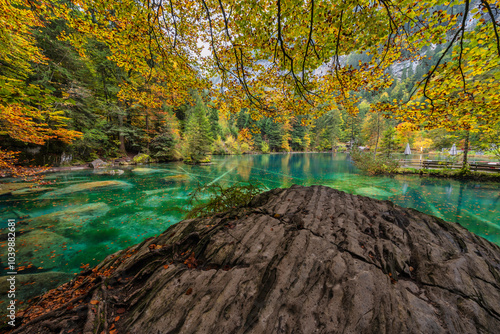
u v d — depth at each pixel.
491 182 13.05
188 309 1.71
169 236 2.97
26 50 5.77
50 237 5.53
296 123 50.97
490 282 1.88
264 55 3.65
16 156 12.41
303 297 1.71
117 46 3.98
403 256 2.24
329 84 3.99
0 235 5.48
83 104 15.89
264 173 17.03
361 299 1.67
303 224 2.77
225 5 3.73
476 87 3.11
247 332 1.48
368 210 3.27
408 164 18.75
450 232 2.72
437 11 2.47
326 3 2.30
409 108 3.92
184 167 19.52
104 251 5.00
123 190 10.45
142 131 22.97
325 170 19.05
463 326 1.49
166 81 4.85
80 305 1.94
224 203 4.30
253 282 1.89
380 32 2.68
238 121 44.62
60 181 11.79
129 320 1.72
